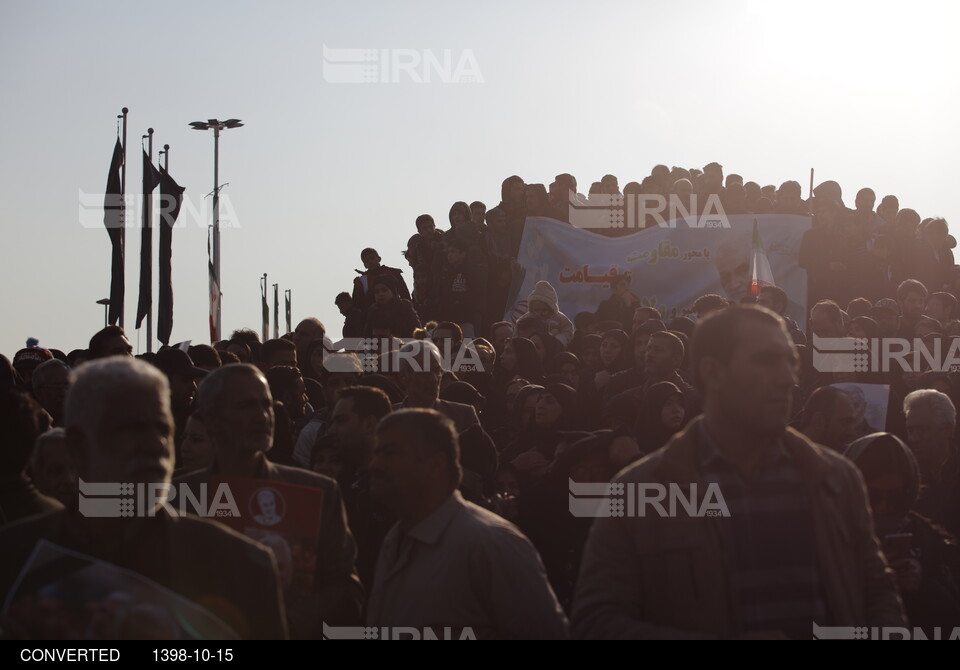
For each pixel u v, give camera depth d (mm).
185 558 3127
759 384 3512
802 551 3498
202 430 5734
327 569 4527
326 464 6047
